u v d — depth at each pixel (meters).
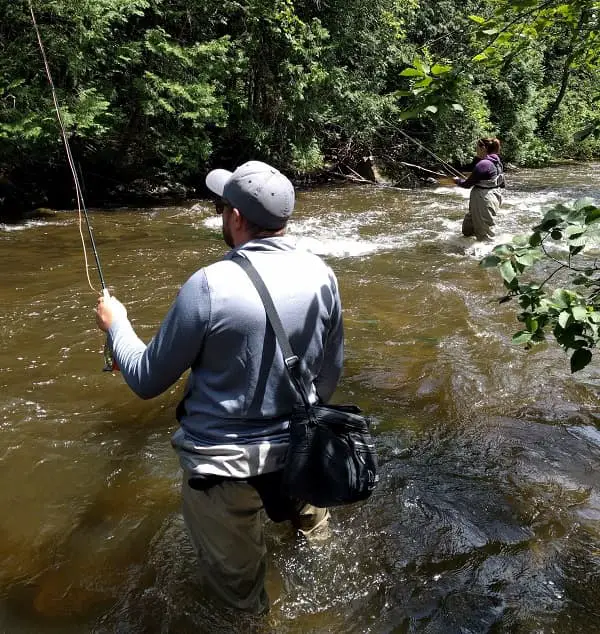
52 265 7.34
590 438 3.71
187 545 2.84
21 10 9.90
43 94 10.21
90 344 5.03
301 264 2.01
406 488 3.23
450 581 2.62
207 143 12.69
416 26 17.45
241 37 13.59
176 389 4.32
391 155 16.94
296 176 15.39
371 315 5.83
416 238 9.27
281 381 1.94
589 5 3.35
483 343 5.10
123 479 3.34
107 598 2.55
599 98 3.69
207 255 7.94
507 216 11.18
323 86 14.75
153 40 11.71
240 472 1.93
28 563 2.75
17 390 4.28
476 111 17.09
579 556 2.75
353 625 2.41
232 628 2.38
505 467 3.42
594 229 2.38
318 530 2.84
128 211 11.26
